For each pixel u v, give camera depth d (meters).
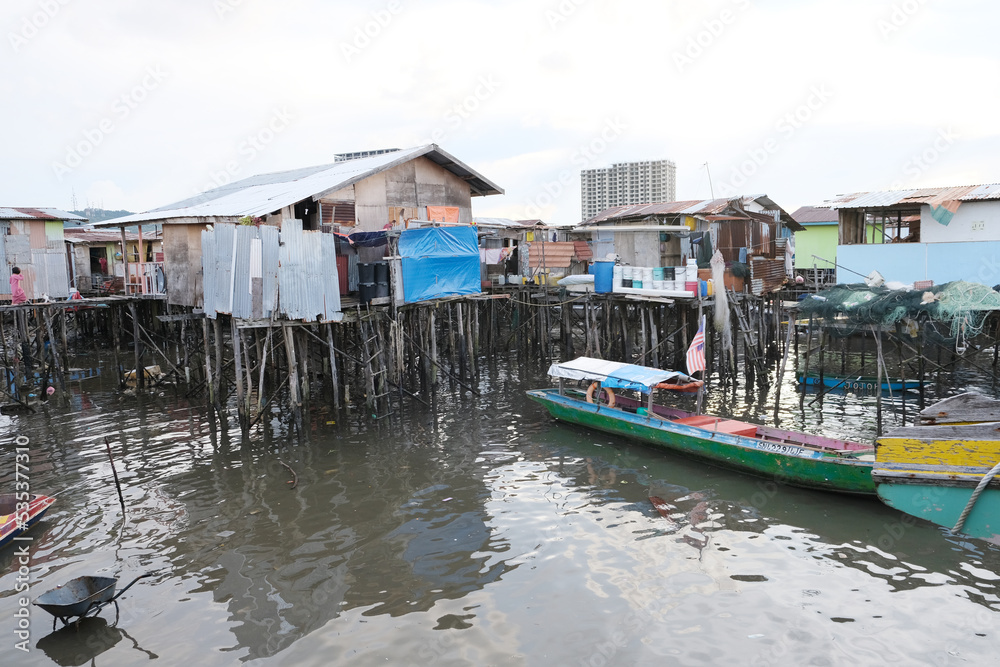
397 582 11.19
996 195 22.95
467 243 24.05
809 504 13.83
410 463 16.73
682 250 27.56
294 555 12.16
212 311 20.78
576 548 12.22
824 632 9.59
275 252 18.91
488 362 30.42
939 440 10.87
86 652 9.51
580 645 9.46
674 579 11.09
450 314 27.06
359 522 13.43
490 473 16.02
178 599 10.81
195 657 9.37
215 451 17.95
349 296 22.84
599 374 18.50
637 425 17.45
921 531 12.50
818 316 20.73
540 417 20.78
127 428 20.41
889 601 10.29
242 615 10.33
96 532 13.23
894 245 24.48
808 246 41.72
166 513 14.05
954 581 10.77
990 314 22.86
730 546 12.15
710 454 15.92
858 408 21.30
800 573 11.16
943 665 8.84
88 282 39.16
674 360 26.42
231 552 12.32
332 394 23.42
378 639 9.68
